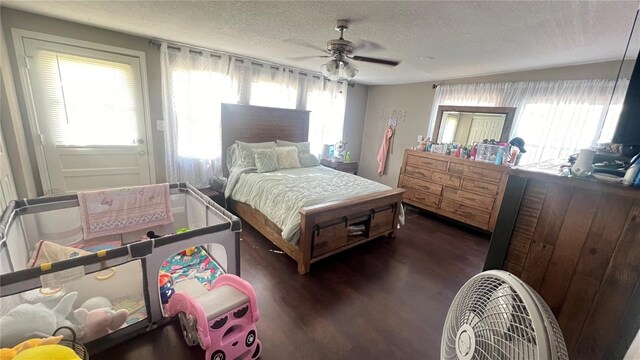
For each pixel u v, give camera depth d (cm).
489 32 209
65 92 265
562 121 303
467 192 353
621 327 93
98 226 215
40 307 126
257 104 390
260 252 268
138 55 294
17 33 233
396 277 239
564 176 101
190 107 335
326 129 491
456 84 408
